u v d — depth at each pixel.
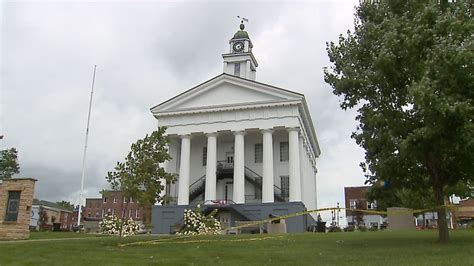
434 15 14.66
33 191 23.25
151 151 18.42
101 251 14.99
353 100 16.78
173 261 12.75
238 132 44.22
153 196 18.17
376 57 15.52
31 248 15.33
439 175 16.03
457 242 15.98
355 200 69.75
